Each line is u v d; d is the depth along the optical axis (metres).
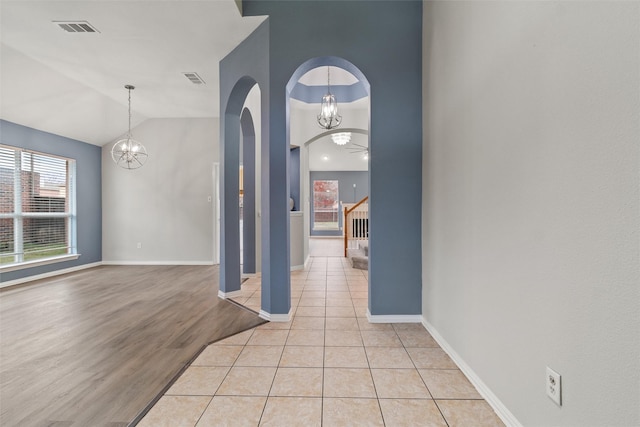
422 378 1.92
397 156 2.81
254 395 1.76
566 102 1.13
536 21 1.29
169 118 5.86
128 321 2.93
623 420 0.93
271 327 2.75
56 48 3.27
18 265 4.39
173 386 1.85
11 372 2.02
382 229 2.82
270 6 2.83
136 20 2.80
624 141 0.91
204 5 2.63
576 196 1.08
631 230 0.89
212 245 5.85
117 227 5.89
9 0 2.50
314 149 9.34
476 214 1.81
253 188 4.77
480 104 1.76
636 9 0.88
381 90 2.81
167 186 5.88
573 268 1.10
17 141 4.38
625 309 0.92
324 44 2.82
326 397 1.73
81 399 1.73
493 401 1.62
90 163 5.64
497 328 1.59
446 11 2.24
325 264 5.85
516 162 1.43
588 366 1.04
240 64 3.24
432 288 2.55
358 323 2.82
